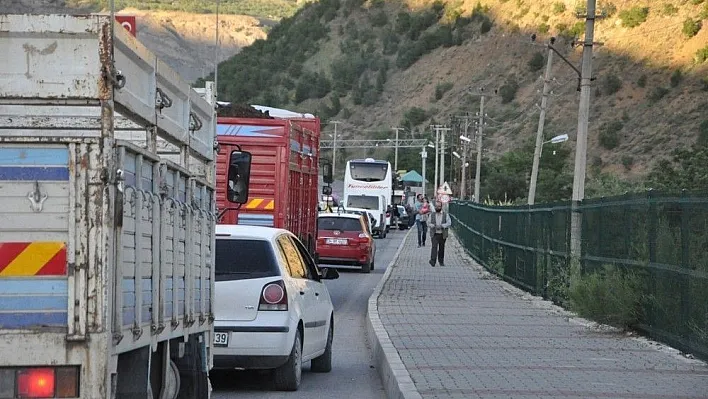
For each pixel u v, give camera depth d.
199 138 11.72
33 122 7.79
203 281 11.52
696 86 112.25
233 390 15.30
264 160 25.98
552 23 162.88
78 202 7.67
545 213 30.36
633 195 20.78
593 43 34.84
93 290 7.66
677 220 17.98
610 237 22.62
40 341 7.62
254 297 14.73
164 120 9.73
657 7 130.50
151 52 9.16
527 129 133.25
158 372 9.64
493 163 123.44
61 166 7.70
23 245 7.66
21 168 7.67
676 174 47.56
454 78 174.12
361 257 43.62
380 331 20.44
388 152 174.12
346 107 187.50
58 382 7.66
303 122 31.19
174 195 10.00
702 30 121.50
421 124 166.75
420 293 31.88
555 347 18.06
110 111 7.81
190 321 10.68
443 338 19.36
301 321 15.40
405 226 109.94
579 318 23.66
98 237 7.67
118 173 7.85
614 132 111.38
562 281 27.55
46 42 7.80
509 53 166.25
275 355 14.66
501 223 40.72
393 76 191.38
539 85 148.88
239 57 190.50
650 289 19.61
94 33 7.78
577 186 34.81
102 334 7.65
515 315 24.52
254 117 27.03
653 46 124.12
